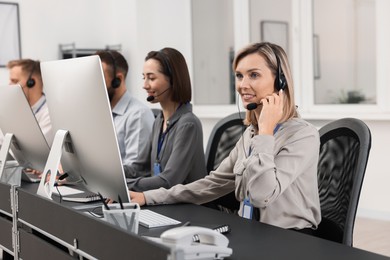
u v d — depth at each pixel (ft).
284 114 6.03
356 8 15.33
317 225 5.79
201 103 19.89
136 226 4.80
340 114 15.55
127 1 19.39
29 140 7.56
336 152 5.93
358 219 14.98
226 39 18.79
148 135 9.20
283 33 17.11
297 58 16.74
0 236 6.64
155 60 7.88
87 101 5.33
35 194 5.64
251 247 4.50
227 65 18.84
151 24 19.51
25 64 10.61
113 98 9.49
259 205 5.52
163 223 5.30
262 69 5.90
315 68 16.49
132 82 19.56
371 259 4.12
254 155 5.58
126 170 8.55
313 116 15.72
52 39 18.70
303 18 16.52
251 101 6.02
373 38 15.01
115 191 5.51
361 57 15.33
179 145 7.64
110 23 19.93
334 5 15.85
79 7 19.24
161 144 8.10
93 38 19.58
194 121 7.77
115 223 4.73
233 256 4.26
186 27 20.02
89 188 6.24
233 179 6.62
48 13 18.58
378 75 14.84
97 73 5.11
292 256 4.23
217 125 8.50
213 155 8.41
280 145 5.82
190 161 7.64
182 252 3.42
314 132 5.87
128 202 5.42
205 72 19.63
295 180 5.71
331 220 5.71
